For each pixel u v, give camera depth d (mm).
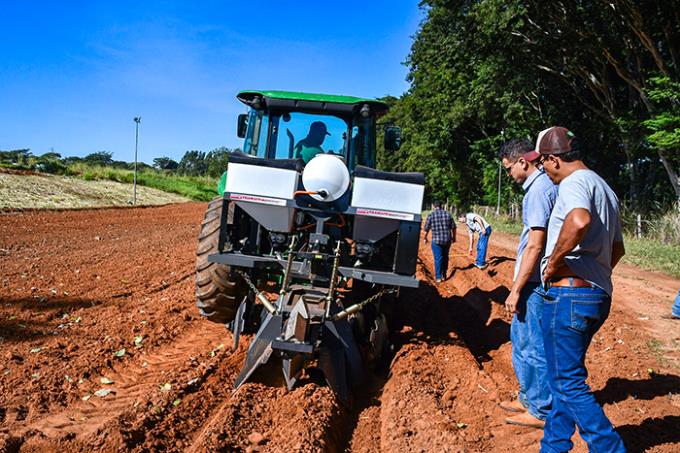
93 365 5059
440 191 39625
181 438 3820
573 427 3309
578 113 25391
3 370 4844
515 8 18844
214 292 5453
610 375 5070
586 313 3154
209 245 5512
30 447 3568
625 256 14430
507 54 21125
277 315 4605
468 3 21188
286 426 3850
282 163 5082
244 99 6543
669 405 4332
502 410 4387
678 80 17922
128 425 3840
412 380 4805
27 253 11500
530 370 4090
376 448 3912
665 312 7988
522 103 25391
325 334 4602
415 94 36281
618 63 19125
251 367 4523
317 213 5094
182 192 38719
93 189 28844
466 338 6957
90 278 9133
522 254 4211
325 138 6266
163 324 6504
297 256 5035
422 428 3980
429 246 16641
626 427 3943
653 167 21750
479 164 34406
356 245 5113
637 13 16766
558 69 22188
